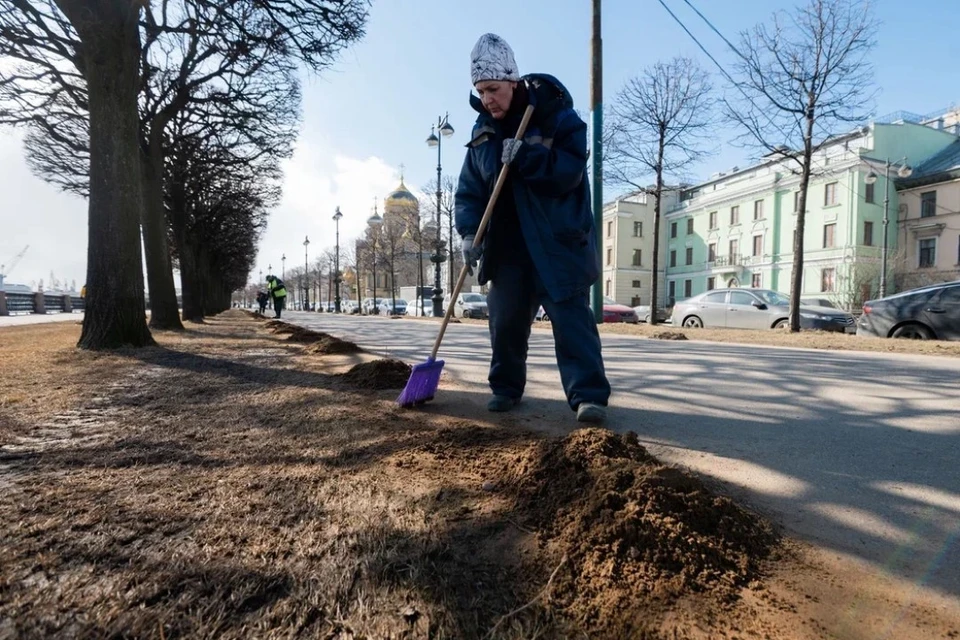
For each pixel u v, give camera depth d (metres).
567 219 2.50
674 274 50.91
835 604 1.11
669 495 1.41
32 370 4.68
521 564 1.27
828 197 37.47
